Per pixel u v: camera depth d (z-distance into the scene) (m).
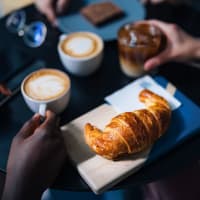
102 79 0.76
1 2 1.52
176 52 0.75
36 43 0.85
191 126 0.64
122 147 0.57
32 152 0.57
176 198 0.78
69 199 0.79
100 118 0.65
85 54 0.74
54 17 0.90
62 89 0.67
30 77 0.69
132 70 0.74
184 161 0.61
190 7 0.93
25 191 0.55
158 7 0.94
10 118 0.69
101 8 0.90
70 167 0.60
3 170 0.61
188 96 0.71
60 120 0.68
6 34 0.89
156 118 0.60
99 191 0.56
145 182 0.58
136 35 0.74
